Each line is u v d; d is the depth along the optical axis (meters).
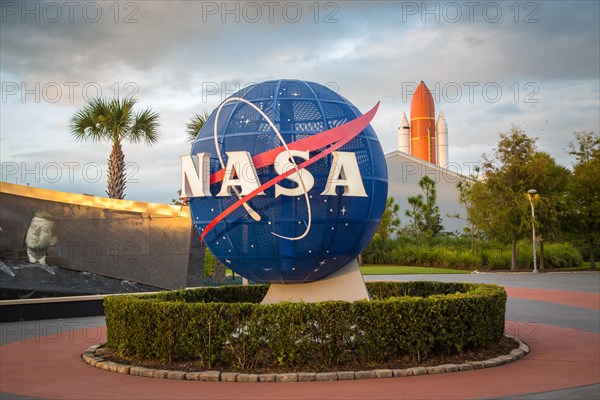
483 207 48.59
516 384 10.27
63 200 22.66
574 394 9.62
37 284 21.20
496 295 13.10
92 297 21.53
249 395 9.73
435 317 11.89
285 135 12.76
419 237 57.53
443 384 10.27
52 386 10.57
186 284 23.73
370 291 18.97
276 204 12.57
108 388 10.35
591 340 14.77
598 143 55.38
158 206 23.83
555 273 45.28
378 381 10.54
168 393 9.95
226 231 13.07
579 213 48.84
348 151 13.20
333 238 12.97
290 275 13.43
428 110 85.50
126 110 32.53
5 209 21.78
